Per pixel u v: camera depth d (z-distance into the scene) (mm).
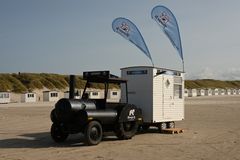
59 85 103938
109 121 14312
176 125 21078
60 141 14391
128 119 15023
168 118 17922
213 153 11750
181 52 20453
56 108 13875
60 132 14305
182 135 16484
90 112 13516
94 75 15094
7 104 54438
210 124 21734
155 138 15477
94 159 10766
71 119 13625
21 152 12023
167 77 17922
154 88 17000
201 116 28031
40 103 57844
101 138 13922
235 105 43781
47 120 24781
